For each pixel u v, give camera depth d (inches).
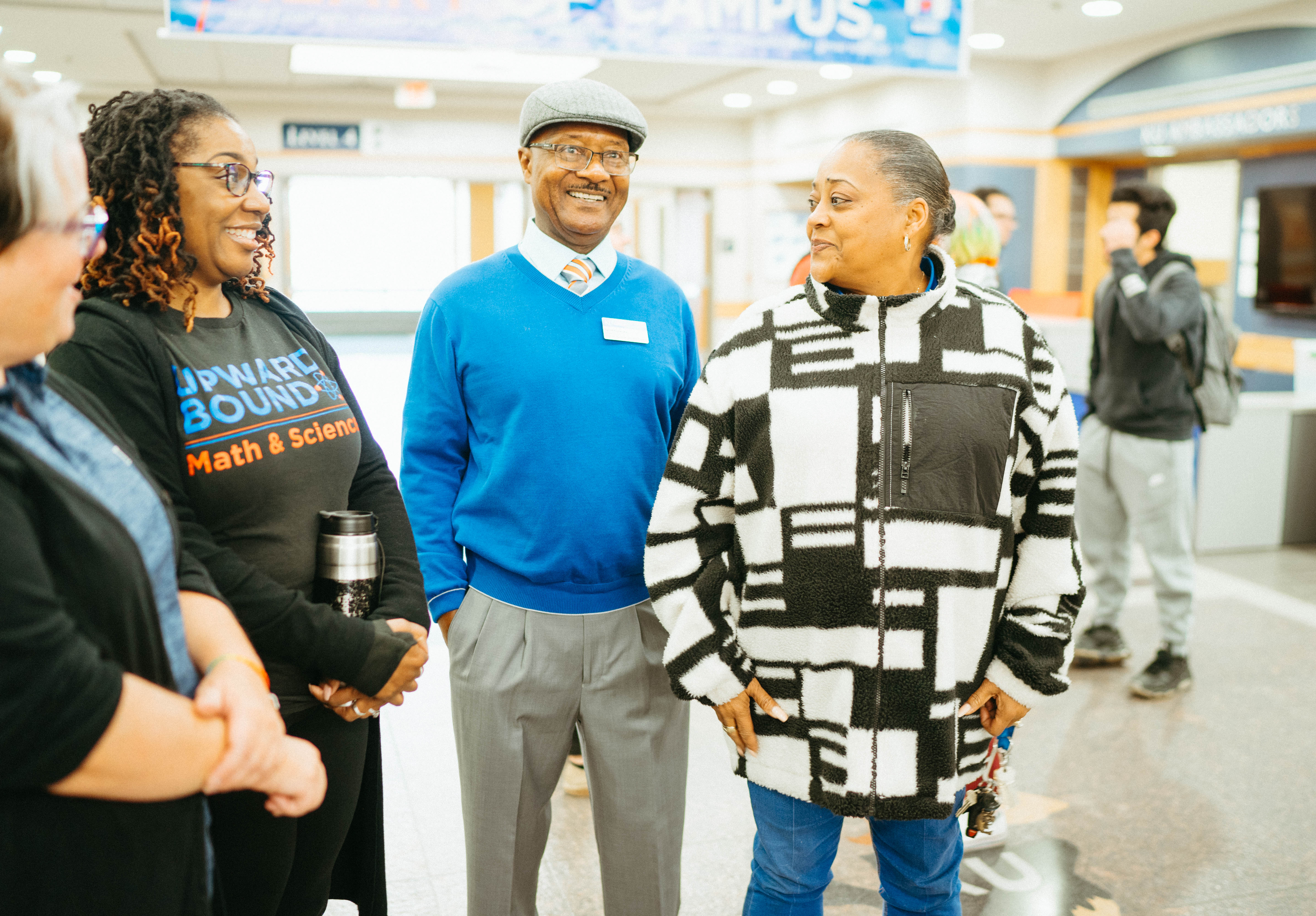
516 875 71.8
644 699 71.0
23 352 32.5
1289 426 223.5
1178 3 296.8
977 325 58.0
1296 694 139.0
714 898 89.7
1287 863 96.0
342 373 63.2
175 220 49.6
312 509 54.9
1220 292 364.5
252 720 36.7
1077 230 405.7
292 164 494.6
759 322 60.6
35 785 31.4
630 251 622.5
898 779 57.0
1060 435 60.0
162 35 130.6
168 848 36.7
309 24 135.2
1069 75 382.3
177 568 41.6
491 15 140.8
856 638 57.1
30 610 30.1
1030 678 58.1
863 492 56.6
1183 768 116.3
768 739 61.1
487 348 68.2
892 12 155.3
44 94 32.2
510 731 68.7
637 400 69.6
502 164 515.2
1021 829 102.6
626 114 67.4
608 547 68.6
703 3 148.3
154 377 48.7
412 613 57.6
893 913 65.4
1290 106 295.0
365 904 62.7
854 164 57.2
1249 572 204.7
